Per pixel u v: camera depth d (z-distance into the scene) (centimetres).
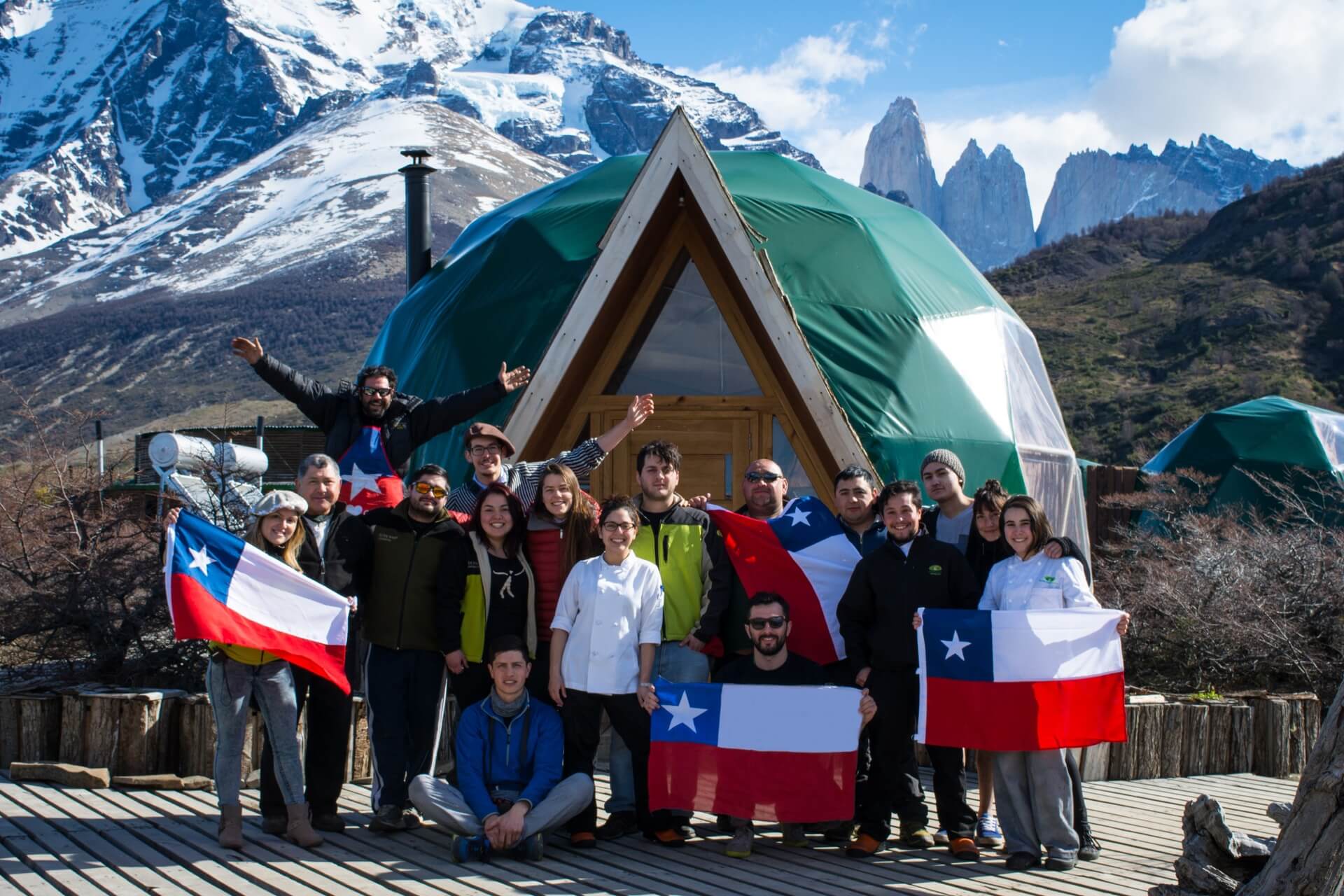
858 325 1154
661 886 596
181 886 581
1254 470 1916
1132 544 1686
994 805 720
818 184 1370
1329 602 1222
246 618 651
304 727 821
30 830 666
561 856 649
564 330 1023
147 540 1083
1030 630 646
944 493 757
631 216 1022
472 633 696
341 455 809
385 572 700
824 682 682
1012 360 1294
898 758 669
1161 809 788
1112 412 4378
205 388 12306
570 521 705
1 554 1077
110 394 12300
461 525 724
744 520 745
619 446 1084
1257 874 532
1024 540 670
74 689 828
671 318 1100
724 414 1080
